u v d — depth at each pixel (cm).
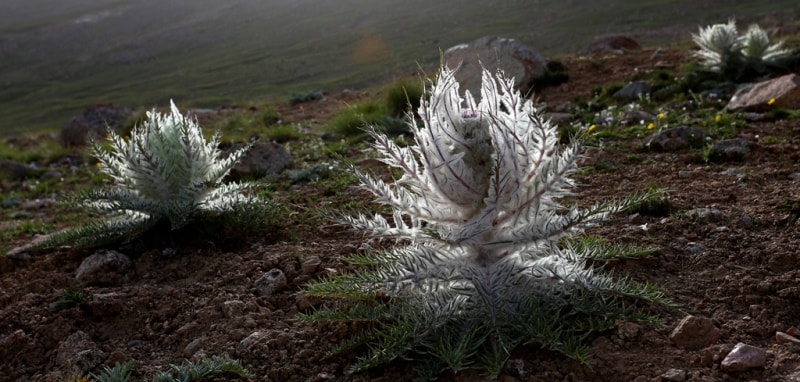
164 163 150
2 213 254
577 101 302
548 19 1647
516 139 90
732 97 248
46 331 117
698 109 242
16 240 199
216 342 107
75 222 215
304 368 99
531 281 94
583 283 91
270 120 400
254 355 103
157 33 2745
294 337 106
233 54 2047
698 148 189
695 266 115
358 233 149
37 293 134
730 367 86
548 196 92
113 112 495
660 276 113
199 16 3053
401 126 282
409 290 97
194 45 2417
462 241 90
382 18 2247
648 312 101
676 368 88
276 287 123
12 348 115
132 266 143
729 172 162
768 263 112
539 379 88
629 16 1483
